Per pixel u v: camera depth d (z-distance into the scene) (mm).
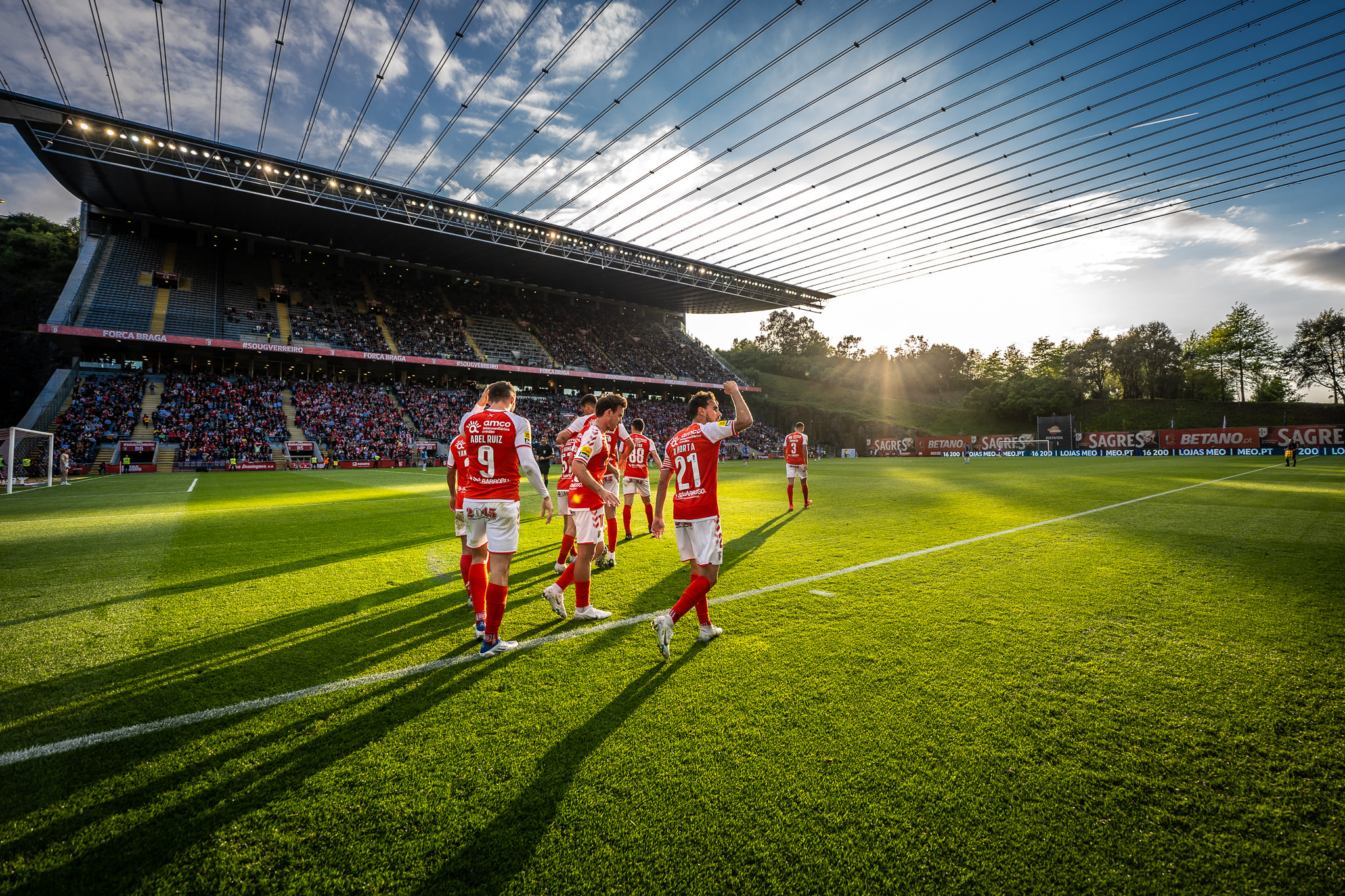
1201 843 1806
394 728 2518
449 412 37656
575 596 4691
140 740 2420
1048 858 1749
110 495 14188
